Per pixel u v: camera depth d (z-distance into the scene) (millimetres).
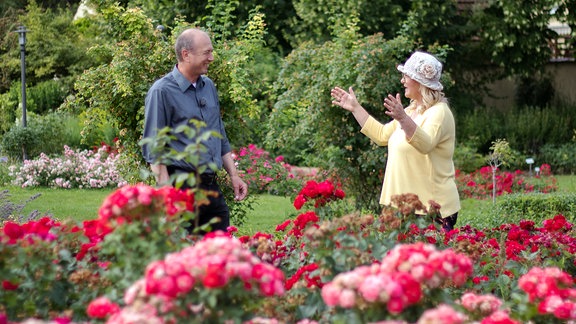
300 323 3443
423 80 5574
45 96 22922
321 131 10961
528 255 5043
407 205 4348
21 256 3477
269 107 16562
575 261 5340
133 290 2932
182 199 3639
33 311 3504
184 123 5125
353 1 18250
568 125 20578
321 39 19078
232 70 8398
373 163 10336
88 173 15328
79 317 3553
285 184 9781
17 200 12984
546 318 3480
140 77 8156
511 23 19375
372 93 10758
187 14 19969
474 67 21172
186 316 2957
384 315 2990
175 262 2912
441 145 5590
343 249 3637
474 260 4520
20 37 17219
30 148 17266
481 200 13375
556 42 20984
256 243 4449
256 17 10055
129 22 8852
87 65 23984
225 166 5559
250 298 3131
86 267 3830
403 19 19109
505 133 20172
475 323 3268
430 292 3230
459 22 20641
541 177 16875
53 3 32781
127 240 3342
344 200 10461
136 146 8477
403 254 3131
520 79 22250
